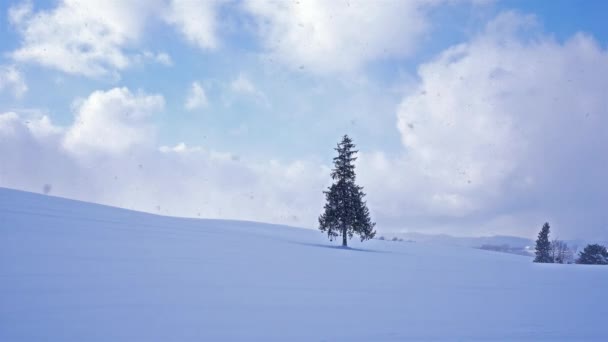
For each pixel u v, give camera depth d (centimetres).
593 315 1170
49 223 2303
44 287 1084
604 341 904
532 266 3241
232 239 2986
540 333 946
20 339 741
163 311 964
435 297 1372
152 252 1844
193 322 898
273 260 2080
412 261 2855
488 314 1129
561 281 2066
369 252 3609
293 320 960
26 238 1783
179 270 1491
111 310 941
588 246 7425
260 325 905
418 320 1019
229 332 845
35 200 3478
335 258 2550
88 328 817
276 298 1182
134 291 1126
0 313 871
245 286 1321
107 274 1298
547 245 8338
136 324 859
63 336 768
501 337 901
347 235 4706
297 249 2923
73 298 1011
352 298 1259
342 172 4734
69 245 1742
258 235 3988
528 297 1469
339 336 855
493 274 2278
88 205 3947
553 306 1300
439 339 866
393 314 1073
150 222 3319
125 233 2375
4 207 2744
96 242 1911
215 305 1053
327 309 1089
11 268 1256
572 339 909
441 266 2598
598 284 1980
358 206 4659
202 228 3622
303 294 1266
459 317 1074
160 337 793
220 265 1711
